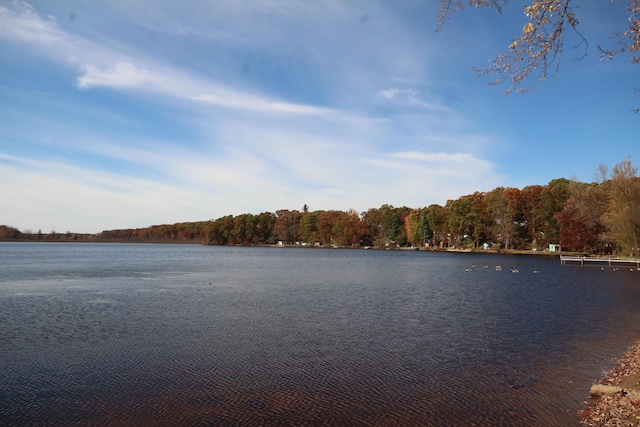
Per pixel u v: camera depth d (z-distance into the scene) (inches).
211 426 474.0
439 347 796.6
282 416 499.5
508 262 3499.0
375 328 951.6
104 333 887.7
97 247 7751.0
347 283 1879.9
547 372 655.8
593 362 706.2
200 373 644.1
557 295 1521.9
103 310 1150.3
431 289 1684.3
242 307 1208.8
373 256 4606.3
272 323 993.5
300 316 1080.8
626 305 1291.8
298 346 796.0
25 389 579.8
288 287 1707.7
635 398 519.5
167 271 2452.0
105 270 2486.5
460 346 805.2
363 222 7135.8
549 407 522.6
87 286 1697.8
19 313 1103.6
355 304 1283.2
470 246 5585.6
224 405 529.7
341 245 7258.9
